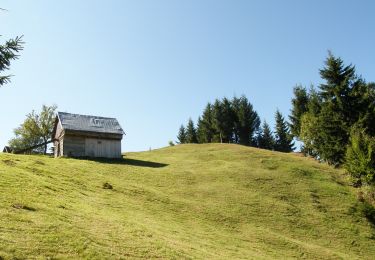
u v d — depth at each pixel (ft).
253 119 452.35
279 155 248.32
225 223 129.70
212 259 82.79
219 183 177.27
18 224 71.15
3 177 102.63
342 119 260.62
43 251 63.31
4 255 58.34
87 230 78.18
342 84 265.54
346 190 187.01
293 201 165.58
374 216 159.84
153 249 77.41
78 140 210.38
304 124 295.07
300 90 371.97
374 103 268.62
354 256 123.95
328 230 142.61
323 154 263.49
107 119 231.91
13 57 46.50
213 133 468.34
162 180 171.63
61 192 107.55
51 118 326.03
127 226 90.17
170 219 117.50
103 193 126.00
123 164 197.06
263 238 121.80
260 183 182.70
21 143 319.88
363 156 188.55
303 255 113.91
